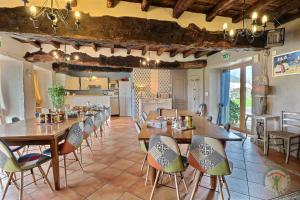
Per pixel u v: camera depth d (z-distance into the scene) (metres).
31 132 2.36
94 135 5.29
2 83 4.90
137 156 3.65
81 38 3.12
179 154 1.89
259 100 4.46
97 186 2.53
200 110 4.86
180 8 3.22
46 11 2.86
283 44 3.84
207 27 3.77
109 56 6.27
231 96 6.42
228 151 3.96
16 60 4.84
